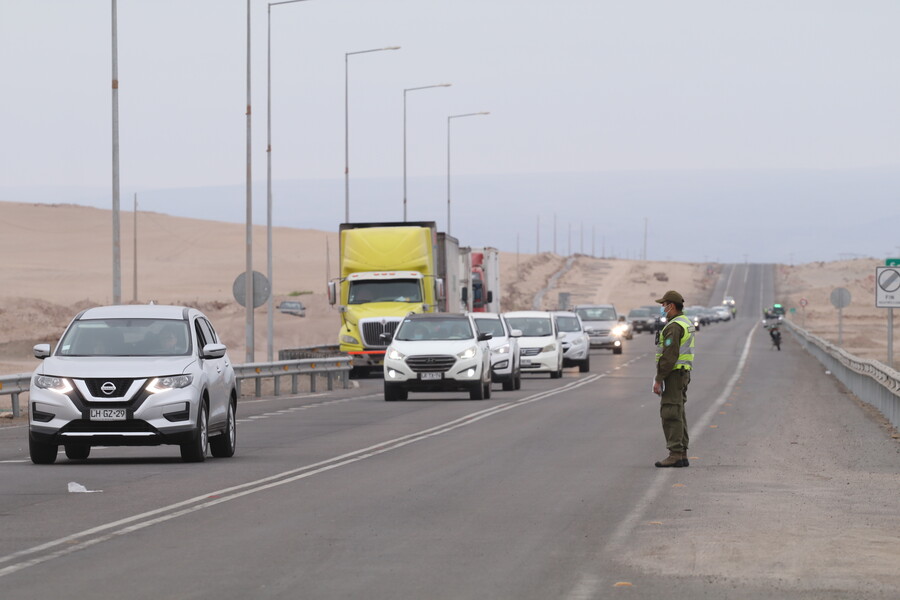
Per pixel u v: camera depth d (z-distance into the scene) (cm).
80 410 5094
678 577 2817
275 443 6284
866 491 4397
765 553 3131
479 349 9650
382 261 13088
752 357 17675
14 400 8262
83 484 4547
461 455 5612
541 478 4738
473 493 4297
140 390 5119
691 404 9050
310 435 6756
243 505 3994
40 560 3022
